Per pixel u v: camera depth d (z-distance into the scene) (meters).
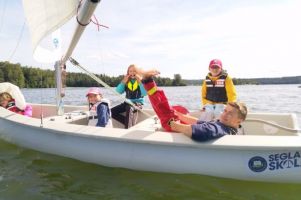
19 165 3.59
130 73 4.75
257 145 2.71
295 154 2.73
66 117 4.34
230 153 2.87
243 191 2.86
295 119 3.76
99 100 4.02
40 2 3.52
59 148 3.63
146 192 2.92
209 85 4.21
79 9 3.18
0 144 4.32
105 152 3.32
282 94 21.73
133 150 3.18
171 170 3.09
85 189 3.01
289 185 2.89
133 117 4.52
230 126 3.07
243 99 16.48
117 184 3.09
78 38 3.53
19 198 2.85
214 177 2.99
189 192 2.87
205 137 2.83
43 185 3.11
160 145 3.04
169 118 3.16
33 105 5.42
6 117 4.03
